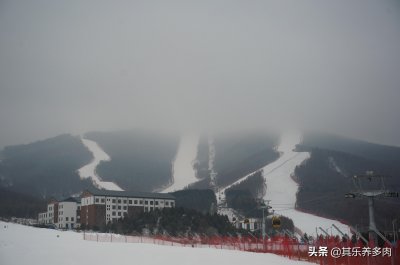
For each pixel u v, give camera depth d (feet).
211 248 368.48
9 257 234.17
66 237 422.41
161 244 404.98
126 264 227.40
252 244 377.71
